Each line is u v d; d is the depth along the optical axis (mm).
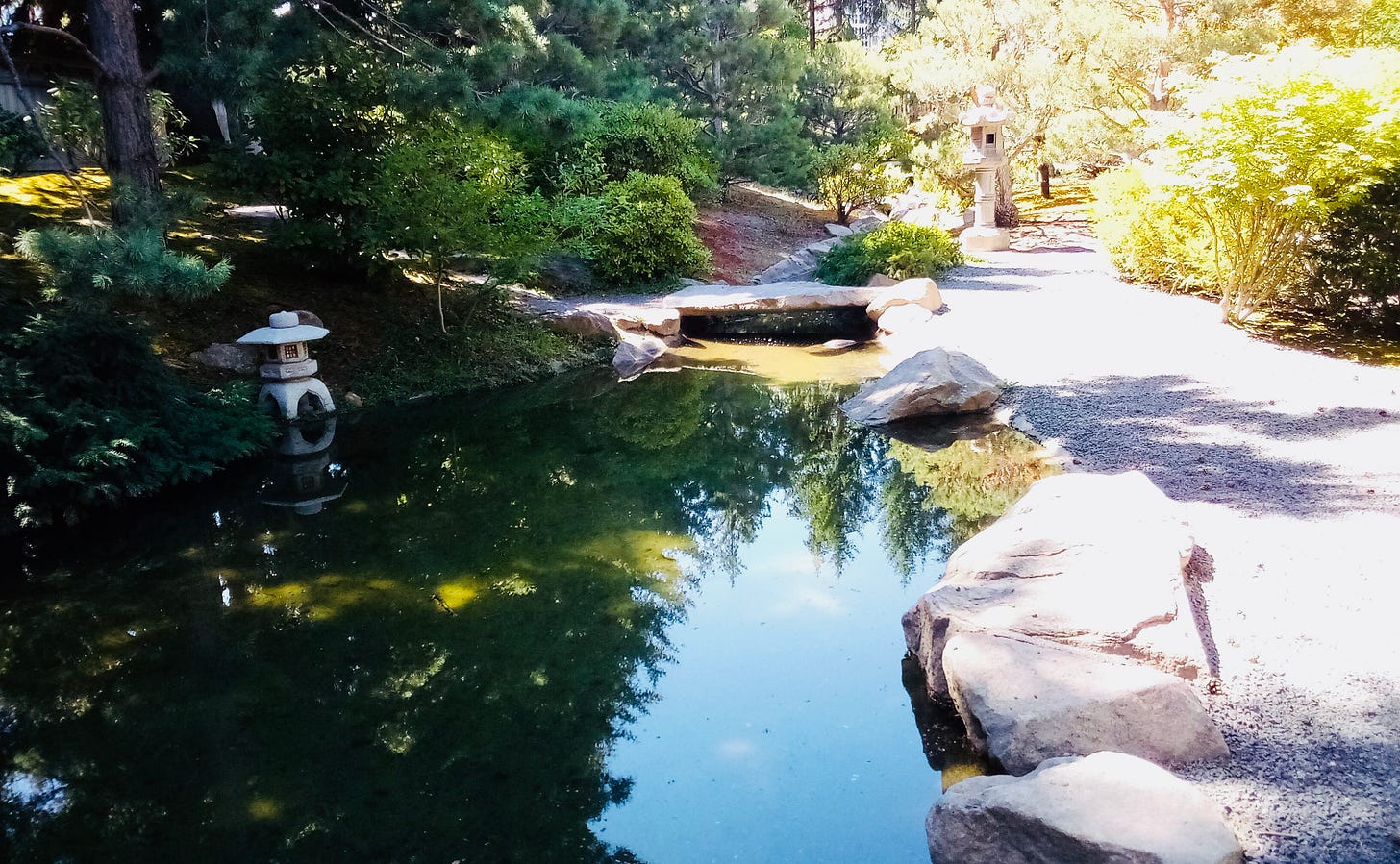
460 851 3107
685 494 6941
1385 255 8422
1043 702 3160
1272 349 8711
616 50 17156
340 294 10000
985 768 3344
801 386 9938
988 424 7828
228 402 7469
